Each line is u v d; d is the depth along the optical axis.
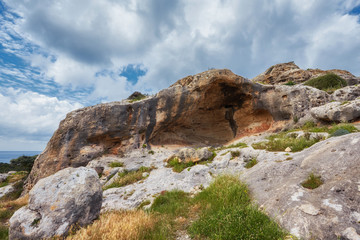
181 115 18.27
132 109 17.20
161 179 10.20
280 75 34.12
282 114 17.36
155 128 17.84
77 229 4.74
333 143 5.89
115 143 17.20
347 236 2.99
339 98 16.08
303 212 3.74
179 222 5.12
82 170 5.89
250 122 19.61
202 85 17.47
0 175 21.97
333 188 4.07
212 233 3.89
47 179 5.55
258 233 3.48
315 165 5.31
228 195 5.45
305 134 10.65
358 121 12.40
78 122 16.28
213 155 11.64
